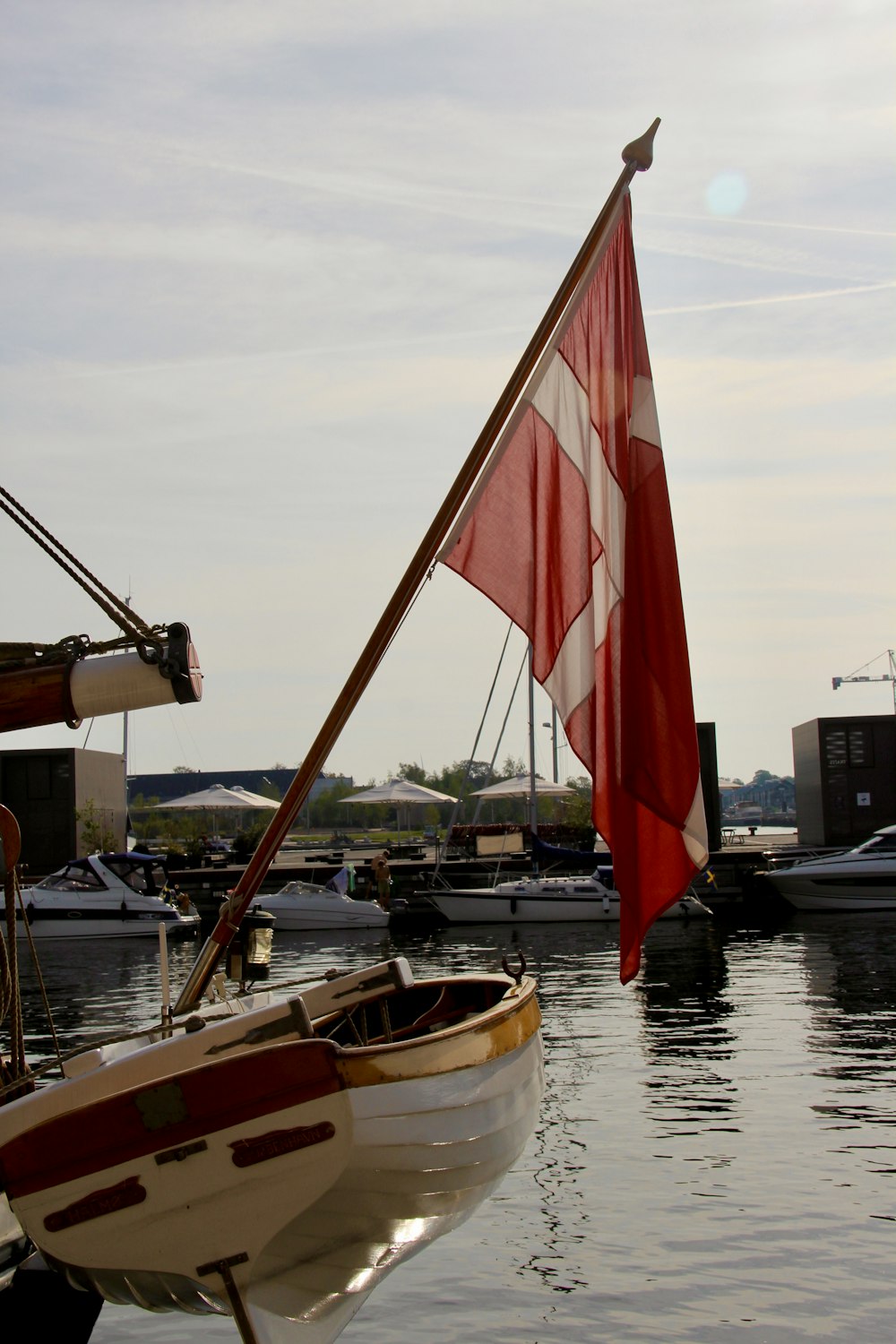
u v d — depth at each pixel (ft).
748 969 95.71
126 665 27.17
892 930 122.93
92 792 173.17
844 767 168.76
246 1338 20.61
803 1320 31.17
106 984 100.12
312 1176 19.85
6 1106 20.94
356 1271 21.71
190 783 483.10
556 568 27.30
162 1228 19.94
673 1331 30.86
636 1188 40.68
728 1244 35.86
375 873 148.15
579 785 211.00
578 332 28.19
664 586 27.55
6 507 26.30
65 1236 19.97
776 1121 47.96
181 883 158.20
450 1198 21.70
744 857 153.89
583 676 27.20
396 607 26.32
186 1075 19.76
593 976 93.56
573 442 27.73
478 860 160.35
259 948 29.66
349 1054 19.99
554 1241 36.58
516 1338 30.73
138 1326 33.30
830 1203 38.63
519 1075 23.11
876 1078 54.60
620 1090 53.93
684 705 27.22
